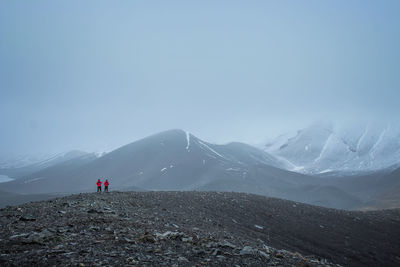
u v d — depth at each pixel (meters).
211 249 16.25
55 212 23.69
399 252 45.12
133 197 38.97
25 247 13.99
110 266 12.16
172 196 44.97
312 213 53.97
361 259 41.03
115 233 17.34
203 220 34.97
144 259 13.34
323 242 43.31
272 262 15.64
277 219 47.22
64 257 12.77
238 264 14.40
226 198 50.66
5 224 19.36
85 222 20.06
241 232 36.38
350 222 53.12
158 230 20.77
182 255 14.73
